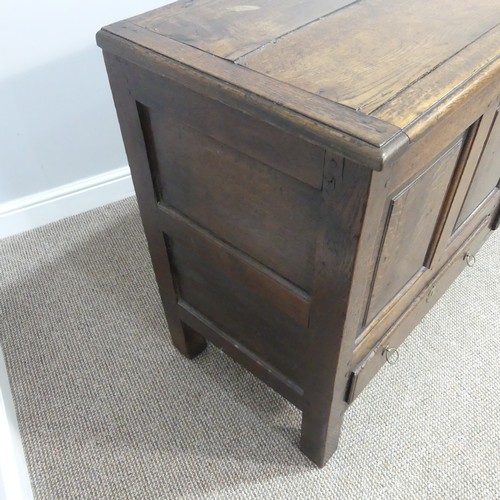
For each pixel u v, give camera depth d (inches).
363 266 24.8
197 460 40.4
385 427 42.5
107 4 50.5
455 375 46.3
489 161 37.1
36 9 47.3
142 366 47.3
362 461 40.3
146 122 30.3
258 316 34.5
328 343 29.3
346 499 38.1
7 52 48.6
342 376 31.6
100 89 55.7
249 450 41.0
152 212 35.6
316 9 31.3
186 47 26.8
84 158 60.3
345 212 22.3
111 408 44.0
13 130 53.7
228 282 34.7
